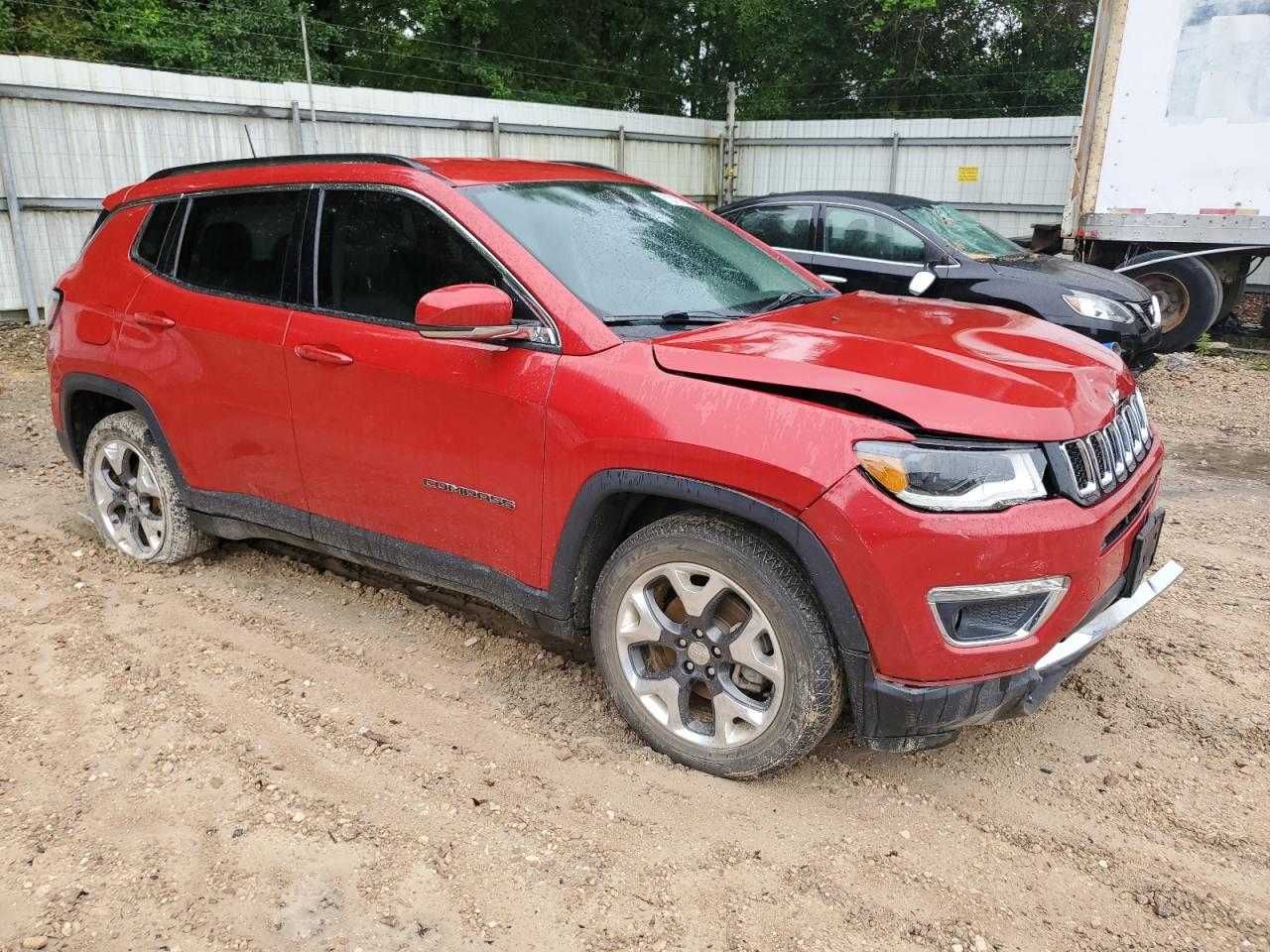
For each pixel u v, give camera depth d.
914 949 2.39
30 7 15.55
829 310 3.48
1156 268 9.51
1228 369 9.72
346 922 2.44
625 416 2.84
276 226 3.73
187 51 15.92
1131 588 3.07
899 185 15.93
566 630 3.24
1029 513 2.57
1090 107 9.46
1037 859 2.71
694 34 23.80
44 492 5.60
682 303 3.34
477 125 13.93
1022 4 20.84
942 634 2.58
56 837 2.73
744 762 2.91
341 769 3.04
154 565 4.49
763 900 2.53
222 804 2.87
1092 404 2.83
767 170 17.12
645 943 2.39
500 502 3.17
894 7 20.77
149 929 2.41
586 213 3.55
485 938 2.39
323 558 4.62
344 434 3.50
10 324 10.53
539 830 2.77
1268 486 6.12
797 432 2.61
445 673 3.61
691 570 2.88
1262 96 8.65
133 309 4.14
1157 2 8.88
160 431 4.16
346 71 20.11
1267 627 4.09
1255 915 2.51
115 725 3.27
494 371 3.10
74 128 10.56
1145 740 3.28
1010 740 3.27
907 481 2.52
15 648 3.77
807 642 2.70
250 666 3.65
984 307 3.74
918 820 2.86
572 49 22.48
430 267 3.31
